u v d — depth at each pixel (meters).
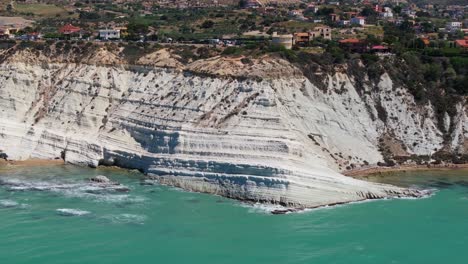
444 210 90.94
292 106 110.31
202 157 100.94
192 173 99.19
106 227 81.81
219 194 95.69
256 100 106.06
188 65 121.00
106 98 121.50
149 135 109.81
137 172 106.50
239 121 103.56
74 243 76.62
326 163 103.31
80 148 113.12
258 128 102.06
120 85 123.38
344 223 85.25
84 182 100.56
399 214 89.12
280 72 113.00
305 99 112.81
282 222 85.06
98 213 86.62
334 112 114.19
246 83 109.44
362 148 112.06
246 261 72.94
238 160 98.06
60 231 80.12
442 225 85.19
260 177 93.44
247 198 93.25
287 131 101.62
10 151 114.50
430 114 120.06
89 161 110.62
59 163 112.25
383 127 116.88
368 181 101.94
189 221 84.75
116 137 113.56
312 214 88.56
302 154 98.94
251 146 99.50
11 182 99.81
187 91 113.94
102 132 116.00
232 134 101.75
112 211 87.62
